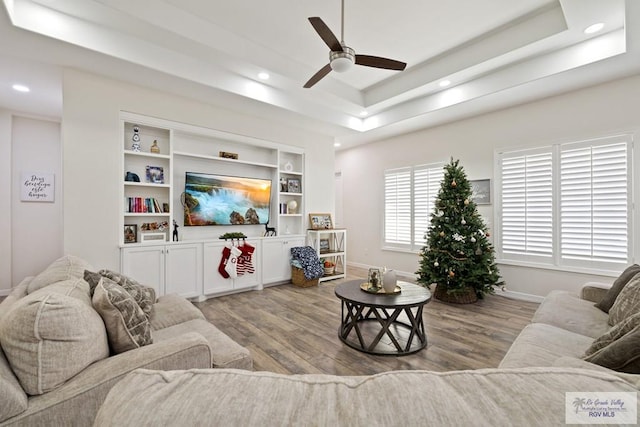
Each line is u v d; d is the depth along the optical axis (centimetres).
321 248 574
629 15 231
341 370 233
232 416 46
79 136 321
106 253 336
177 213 422
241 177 473
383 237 626
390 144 608
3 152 428
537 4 289
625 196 341
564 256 385
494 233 448
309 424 45
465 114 460
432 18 305
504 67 365
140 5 267
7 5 223
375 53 372
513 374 56
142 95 362
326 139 580
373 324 330
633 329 119
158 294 370
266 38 331
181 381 54
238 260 442
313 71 409
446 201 423
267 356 255
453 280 399
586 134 366
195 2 273
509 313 362
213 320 339
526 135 415
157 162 400
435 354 258
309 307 387
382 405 49
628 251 340
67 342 112
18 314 107
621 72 328
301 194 543
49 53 286
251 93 398
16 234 442
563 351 164
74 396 106
